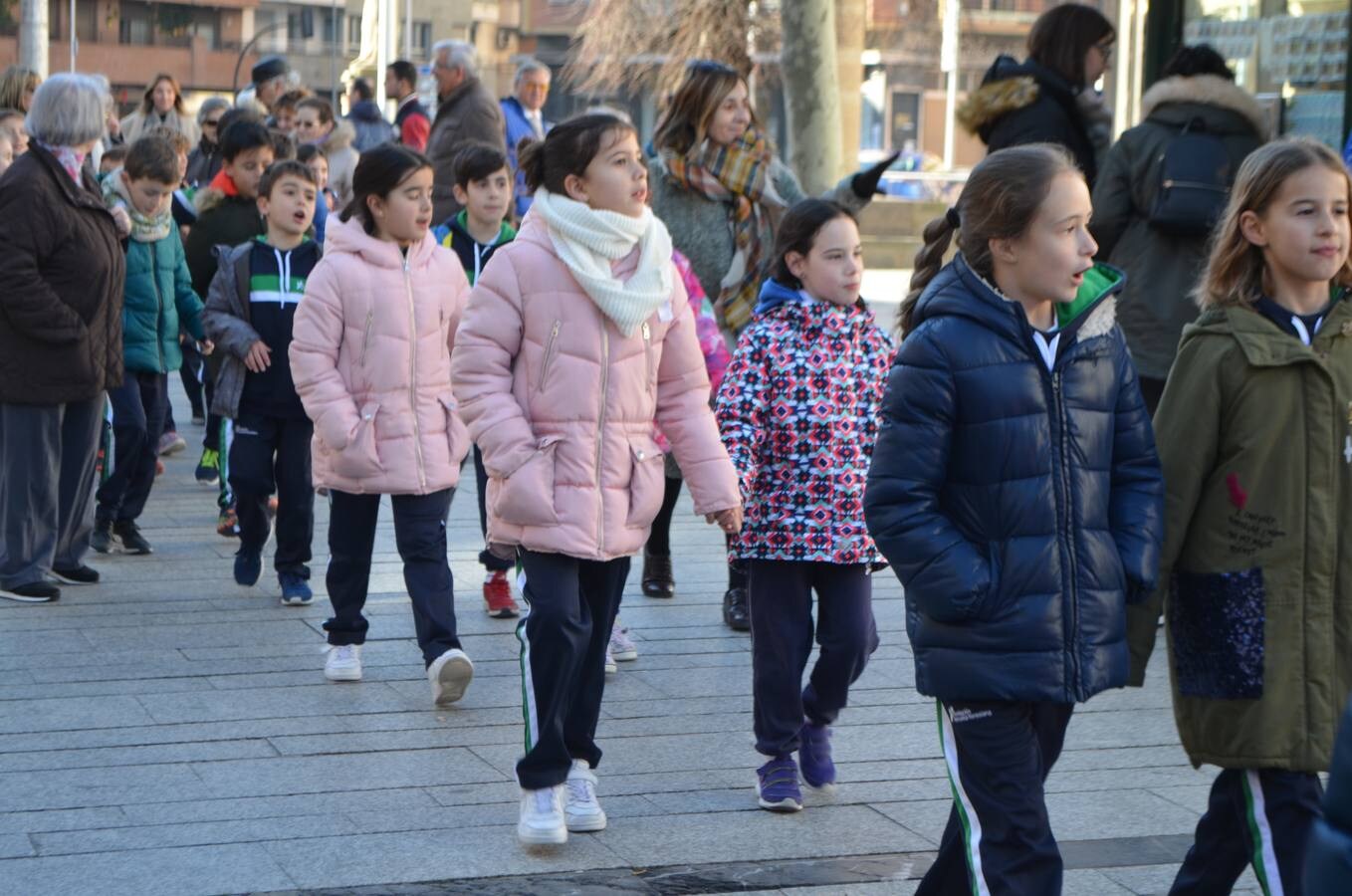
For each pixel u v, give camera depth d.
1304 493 6.23
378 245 10.33
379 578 13.55
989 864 5.96
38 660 10.90
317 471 10.41
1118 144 12.13
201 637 11.59
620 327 7.61
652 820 8.22
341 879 7.41
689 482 7.91
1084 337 6.06
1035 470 5.95
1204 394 6.29
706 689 10.55
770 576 8.37
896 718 9.99
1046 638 5.90
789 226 8.52
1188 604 6.39
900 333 7.79
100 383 12.61
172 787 8.55
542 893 7.30
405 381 10.25
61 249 12.23
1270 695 6.18
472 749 9.28
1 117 14.05
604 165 7.64
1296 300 6.40
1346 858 3.43
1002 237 6.01
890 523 5.97
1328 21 14.64
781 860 7.71
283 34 91.62
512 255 7.72
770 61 55.22
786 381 8.35
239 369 12.30
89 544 13.23
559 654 7.66
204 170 21.95
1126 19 16.55
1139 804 8.56
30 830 7.91
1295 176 6.23
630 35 60.72
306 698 10.20
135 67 89.50
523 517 7.57
